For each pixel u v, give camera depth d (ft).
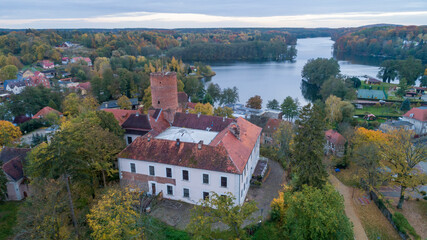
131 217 112.16
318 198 117.39
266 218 146.10
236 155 155.74
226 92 448.65
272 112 378.12
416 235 139.03
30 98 363.97
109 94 474.49
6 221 141.79
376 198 167.63
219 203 112.16
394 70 595.47
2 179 150.51
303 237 117.60
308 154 149.89
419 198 174.40
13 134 251.39
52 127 300.61
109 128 189.67
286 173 194.80
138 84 512.22
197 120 222.48
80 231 127.24
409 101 411.34
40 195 122.42
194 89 491.31
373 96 472.03
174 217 146.72
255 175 185.06
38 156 125.59
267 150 231.09
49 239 113.60
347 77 565.12
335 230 115.24
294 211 120.57
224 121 214.48
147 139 168.14
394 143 180.45
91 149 147.33
